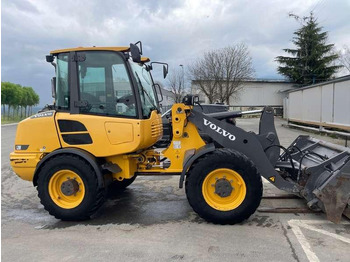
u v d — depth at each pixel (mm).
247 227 3957
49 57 4383
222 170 4031
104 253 3371
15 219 4492
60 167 4219
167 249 3424
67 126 4293
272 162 4598
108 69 4270
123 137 4184
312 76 34312
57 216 4289
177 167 4504
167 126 5125
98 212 4676
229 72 29469
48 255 3355
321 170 4094
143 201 5164
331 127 14164
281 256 3209
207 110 10547
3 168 8367
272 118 4562
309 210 4387
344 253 3254
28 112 39750
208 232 3842
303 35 34688
